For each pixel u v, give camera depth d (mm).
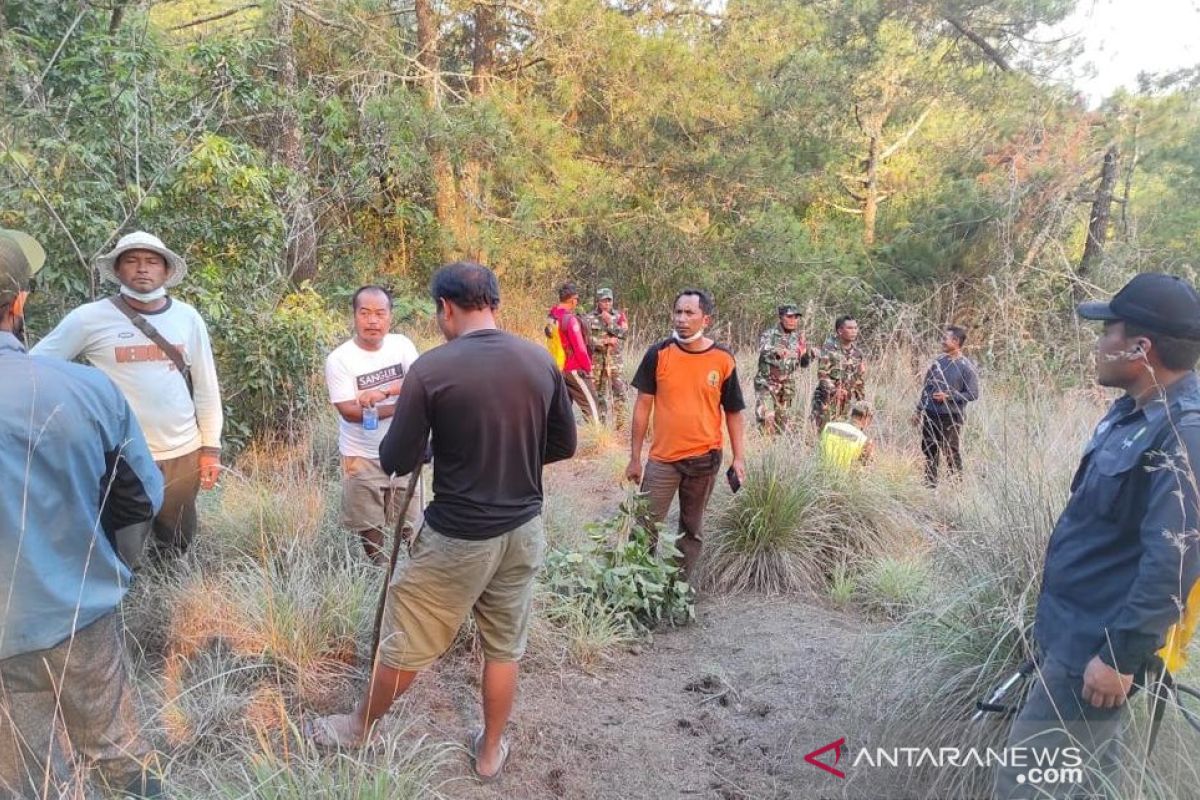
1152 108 13094
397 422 2666
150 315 3715
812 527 5328
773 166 14547
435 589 2725
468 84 13547
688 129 14297
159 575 3918
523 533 2795
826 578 5219
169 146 6379
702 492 4719
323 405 7277
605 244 14906
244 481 4996
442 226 12477
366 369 4137
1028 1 15820
